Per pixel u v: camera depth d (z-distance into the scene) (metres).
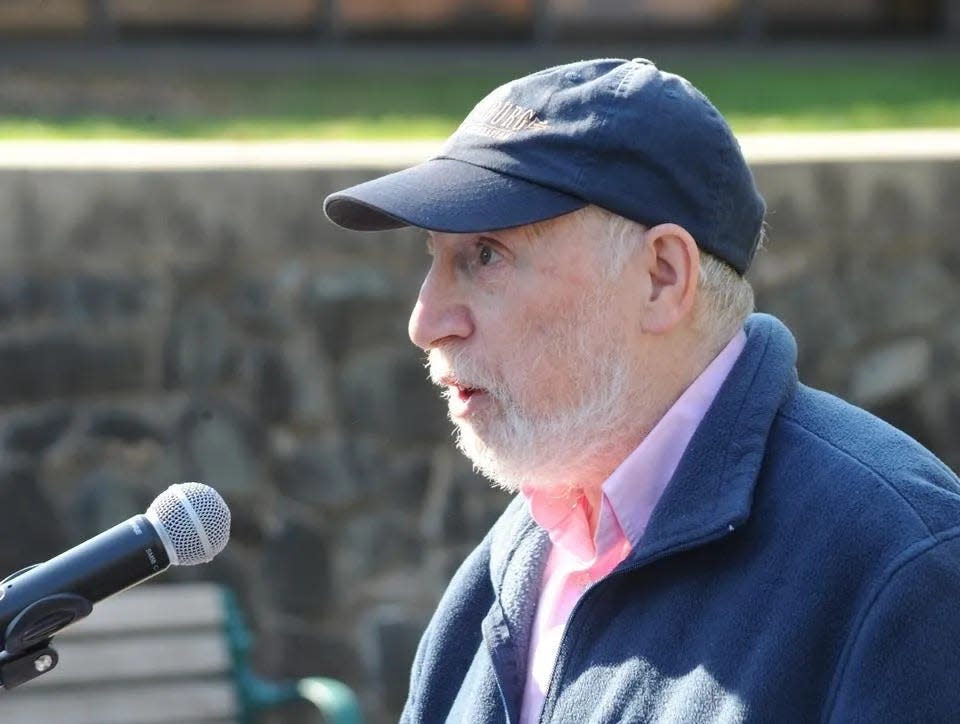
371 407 18.47
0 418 18.00
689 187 6.43
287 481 18.39
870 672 5.64
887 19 30.56
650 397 6.53
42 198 17.94
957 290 19.20
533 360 6.48
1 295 17.92
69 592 6.47
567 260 6.42
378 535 18.53
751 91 27.81
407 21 28.42
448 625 7.43
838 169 19.05
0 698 14.09
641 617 6.17
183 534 6.66
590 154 6.36
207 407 18.30
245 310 18.30
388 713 18.52
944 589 5.66
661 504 6.24
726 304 6.64
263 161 18.55
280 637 18.38
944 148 19.83
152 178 18.09
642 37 29.58
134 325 18.17
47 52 26.33
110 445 18.17
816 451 6.18
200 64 26.94
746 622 5.92
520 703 6.80
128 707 14.31
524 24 28.98
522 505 7.44
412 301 18.48
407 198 6.43
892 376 19.22
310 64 27.53
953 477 6.20
